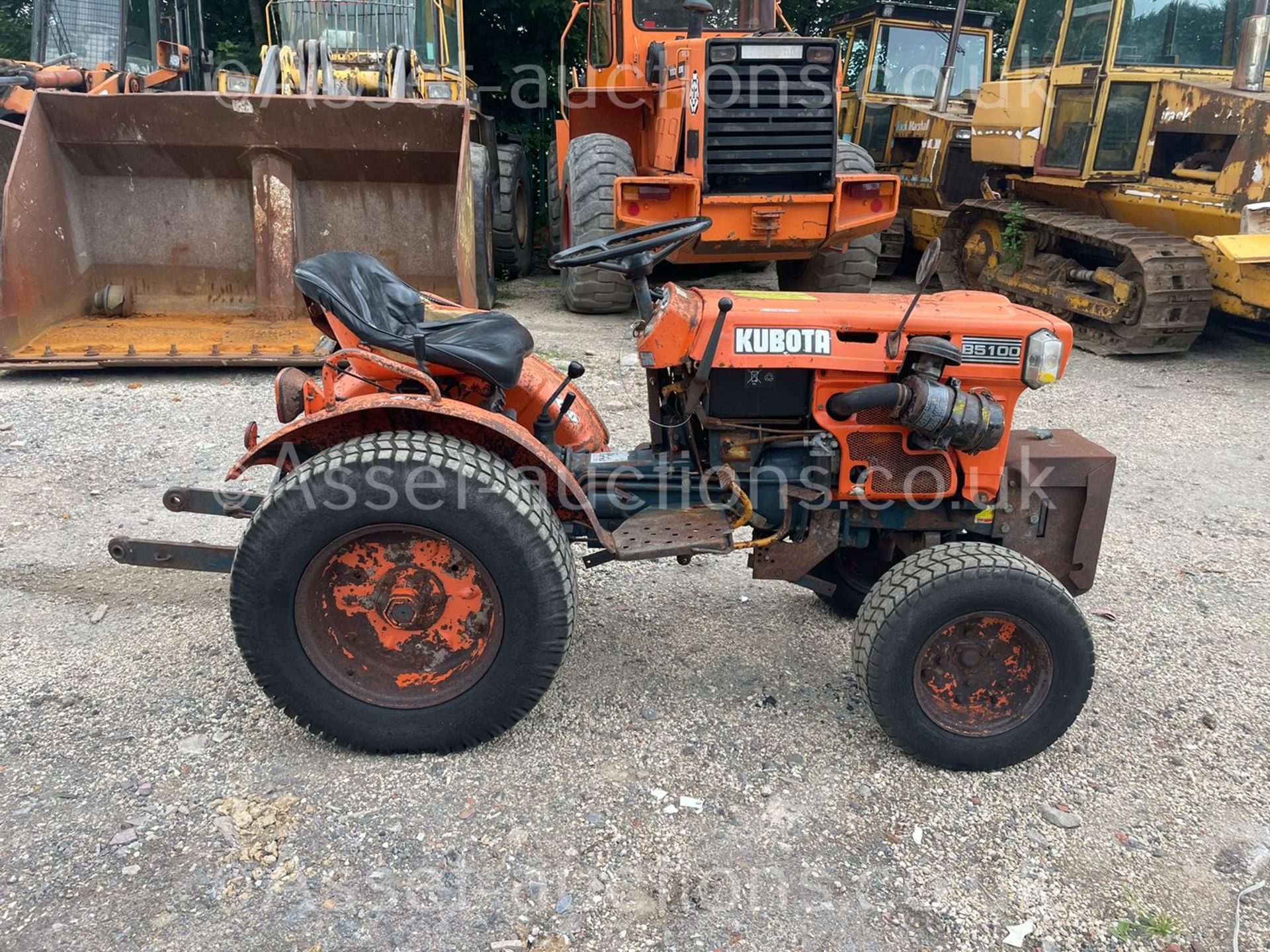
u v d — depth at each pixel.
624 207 6.81
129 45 8.36
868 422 2.78
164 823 2.38
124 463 4.66
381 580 2.58
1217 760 2.78
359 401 2.52
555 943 2.08
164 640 3.22
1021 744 2.66
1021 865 2.36
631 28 8.14
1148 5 7.20
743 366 2.72
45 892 2.15
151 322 6.29
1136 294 7.27
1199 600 3.73
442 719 2.61
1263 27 6.65
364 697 2.60
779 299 2.87
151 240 6.36
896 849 2.40
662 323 2.70
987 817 2.52
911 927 2.16
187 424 5.19
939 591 2.54
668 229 2.86
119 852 2.28
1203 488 4.90
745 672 3.17
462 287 5.99
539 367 3.37
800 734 2.85
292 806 2.46
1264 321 8.15
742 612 3.57
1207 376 7.12
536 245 12.77
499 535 2.45
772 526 2.98
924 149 10.34
